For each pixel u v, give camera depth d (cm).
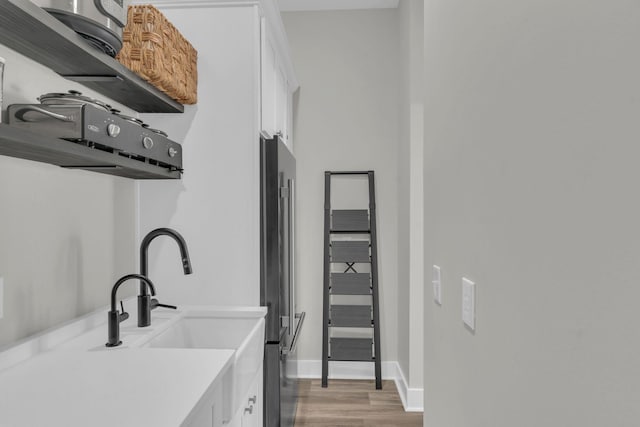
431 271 131
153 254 201
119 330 148
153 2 198
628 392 45
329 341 346
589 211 52
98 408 87
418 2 282
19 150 107
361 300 347
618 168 46
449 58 112
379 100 347
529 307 68
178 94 181
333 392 315
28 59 128
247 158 200
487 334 85
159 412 85
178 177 194
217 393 110
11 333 121
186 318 188
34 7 99
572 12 55
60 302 143
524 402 69
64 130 115
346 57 349
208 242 200
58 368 112
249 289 199
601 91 49
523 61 69
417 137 285
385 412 282
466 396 98
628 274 45
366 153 348
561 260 58
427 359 137
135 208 199
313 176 351
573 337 55
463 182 100
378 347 328
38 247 132
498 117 80
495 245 81
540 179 64
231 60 200
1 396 94
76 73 141
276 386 206
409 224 288
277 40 251
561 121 58
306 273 350
